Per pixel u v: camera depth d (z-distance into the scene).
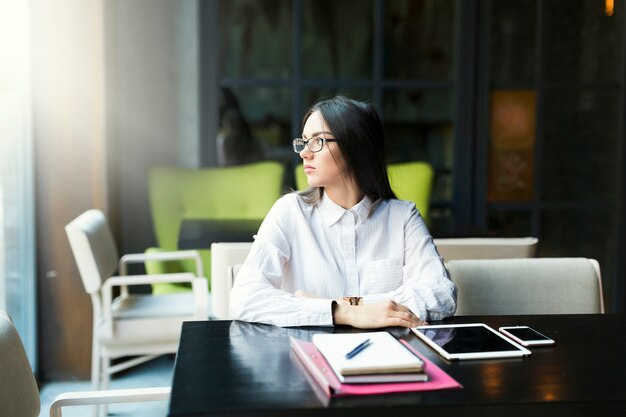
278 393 1.30
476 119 4.58
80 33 3.58
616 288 4.66
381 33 4.52
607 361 1.50
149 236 4.52
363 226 2.03
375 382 1.34
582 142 4.62
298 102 4.52
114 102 4.31
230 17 4.46
